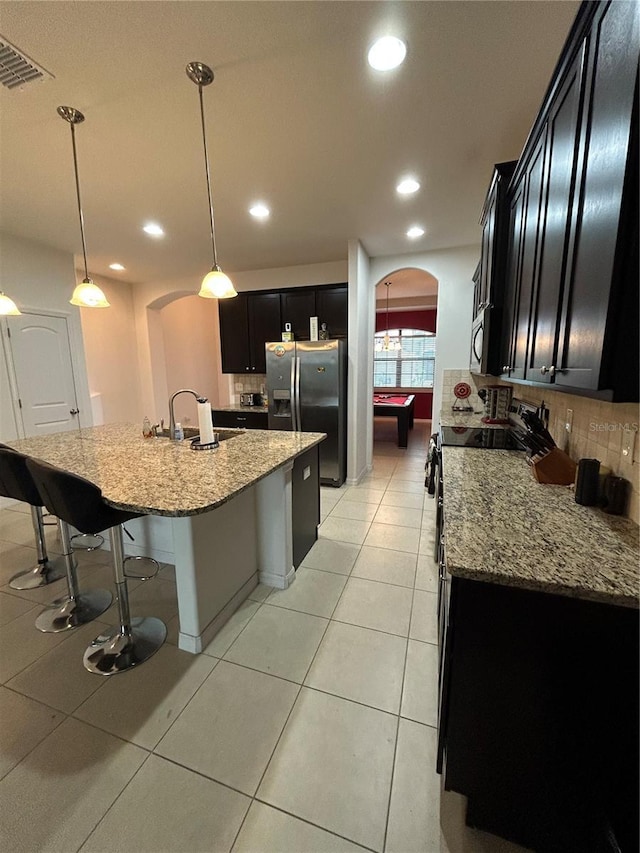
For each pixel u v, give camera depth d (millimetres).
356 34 1400
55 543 2809
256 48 1457
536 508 1333
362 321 4125
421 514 3367
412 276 5680
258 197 2768
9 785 1197
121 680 1589
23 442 2467
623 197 797
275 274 4789
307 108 1810
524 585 888
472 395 4109
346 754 1295
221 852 1041
